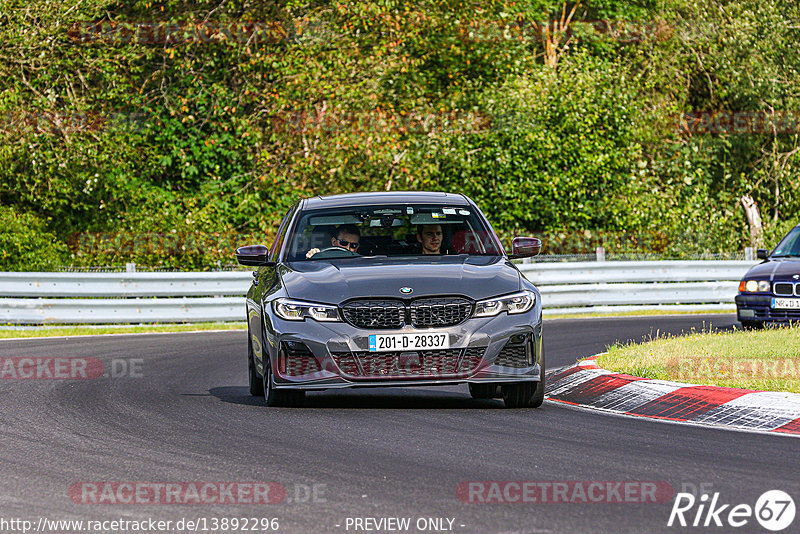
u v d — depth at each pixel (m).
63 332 70.69
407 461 26.09
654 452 27.08
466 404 36.88
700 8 131.12
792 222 132.75
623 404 35.38
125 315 74.69
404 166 99.69
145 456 27.25
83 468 25.91
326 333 33.62
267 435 30.12
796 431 30.28
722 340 48.69
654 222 107.69
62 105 99.12
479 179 104.31
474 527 19.89
